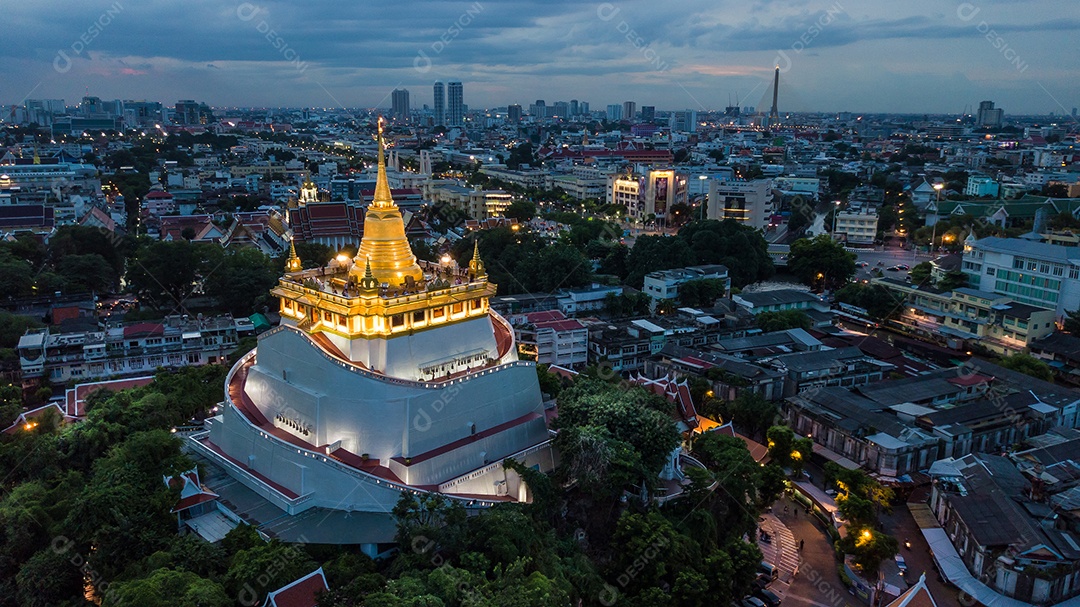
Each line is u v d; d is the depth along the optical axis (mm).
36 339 137250
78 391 120062
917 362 155000
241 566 66625
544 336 149375
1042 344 156875
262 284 175625
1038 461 109000
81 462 92688
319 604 64312
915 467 114062
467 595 63906
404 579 64938
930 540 98500
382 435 81000
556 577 69938
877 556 88375
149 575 66062
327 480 79062
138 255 179125
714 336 160500
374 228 89938
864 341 160500
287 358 88438
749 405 122500
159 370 124750
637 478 85812
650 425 90125
